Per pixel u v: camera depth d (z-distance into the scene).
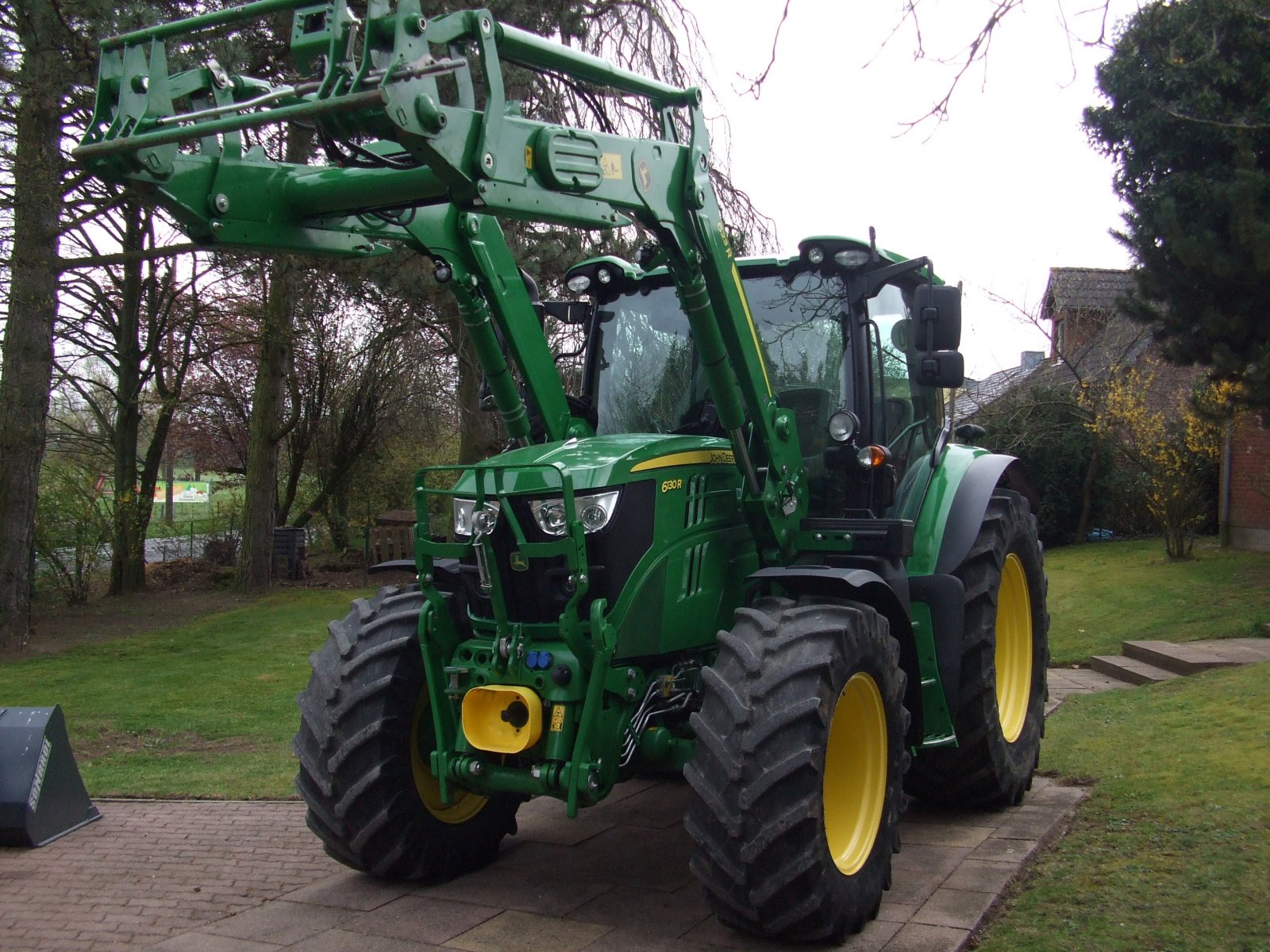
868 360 5.14
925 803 5.73
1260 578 13.88
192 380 22.38
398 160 3.98
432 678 4.36
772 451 4.70
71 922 4.34
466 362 16.69
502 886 4.66
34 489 12.80
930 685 5.06
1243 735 6.35
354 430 22.08
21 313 12.45
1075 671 10.82
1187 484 16.86
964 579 5.51
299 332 17.91
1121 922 3.90
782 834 3.71
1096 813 5.28
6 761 5.41
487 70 3.60
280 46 11.32
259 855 5.21
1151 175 11.70
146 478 19.64
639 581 4.30
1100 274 24.55
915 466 5.54
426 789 4.72
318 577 20.30
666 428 5.31
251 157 4.12
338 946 4.01
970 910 4.17
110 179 3.70
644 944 3.98
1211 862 4.36
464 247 4.82
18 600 12.62
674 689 4.46
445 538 16.56
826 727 3.86
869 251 5.07
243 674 11.03
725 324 4.58
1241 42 9.41
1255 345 11.94
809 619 4.12
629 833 5.41
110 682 10.62
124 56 3.67
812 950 3.89
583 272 5.59
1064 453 21.09
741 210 13.86
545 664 4.17
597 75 4.14
